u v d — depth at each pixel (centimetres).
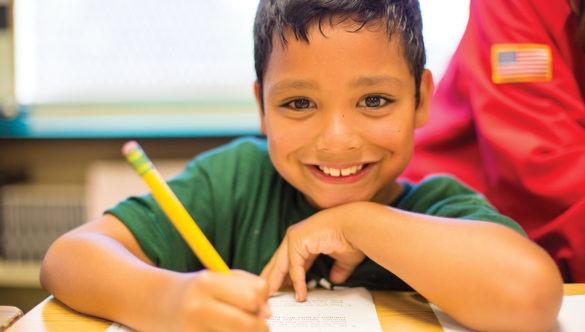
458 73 106
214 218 78
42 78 175
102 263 60
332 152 65
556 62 98
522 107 98
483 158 103
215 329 47
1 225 174
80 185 182
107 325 57
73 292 60
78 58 174
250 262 77
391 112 66
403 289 73
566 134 95
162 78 172
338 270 72
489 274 55
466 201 74
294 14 63
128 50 173
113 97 174
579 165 92
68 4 173
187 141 176
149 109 173
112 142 179
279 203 80
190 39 171
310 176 70
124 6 172
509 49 99
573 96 98
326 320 57
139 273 57
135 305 54
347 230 65
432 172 107
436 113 109
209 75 171
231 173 81
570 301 61
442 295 57
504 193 100
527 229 99
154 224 72
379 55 63
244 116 171
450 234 59
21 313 60
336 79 63
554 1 97
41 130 173
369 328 55
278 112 67
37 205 174
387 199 79
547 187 94
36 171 184
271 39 67
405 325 57
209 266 51
